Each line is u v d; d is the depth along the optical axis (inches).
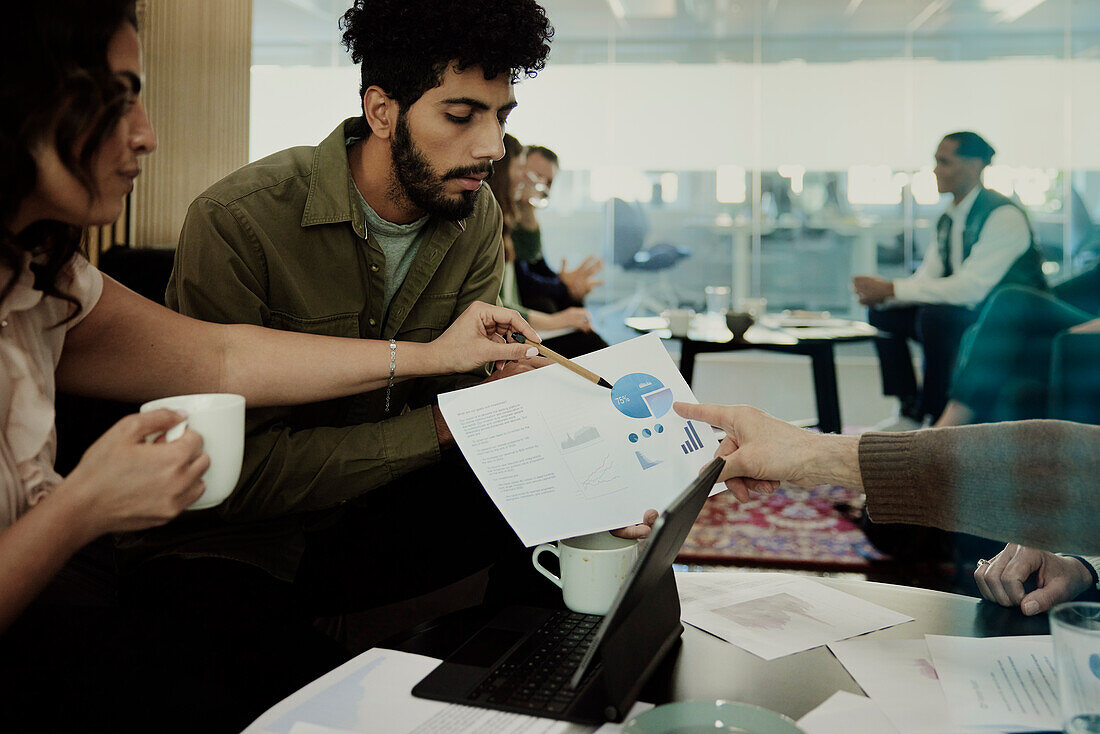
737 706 24.5
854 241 265.1
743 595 39.2
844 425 176.9
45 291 34.9
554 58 269.1
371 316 57.2
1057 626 25.2
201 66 110.7
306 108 263.6
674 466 38.3
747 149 266.4
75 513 26.9
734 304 258.5
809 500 124.3
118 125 30.2
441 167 51.2
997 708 27.9
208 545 48.9
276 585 48.2
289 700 28.7
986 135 257.3
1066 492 33.2
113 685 31.2
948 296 141.6
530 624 34.9
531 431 39.1
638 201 271.4
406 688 29.5
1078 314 110.3
